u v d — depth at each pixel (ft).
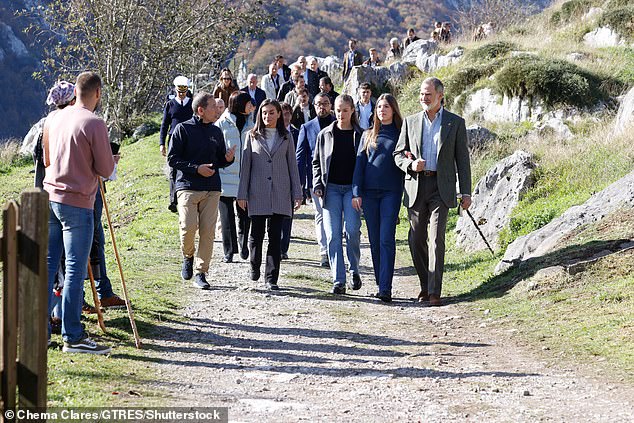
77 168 23.08
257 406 19.67
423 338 28.25
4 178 100.22
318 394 21.08
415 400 20.51
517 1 175.94
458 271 42.91
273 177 35.99
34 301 15.47
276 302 33.65
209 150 34.32
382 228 35.50
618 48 99.19
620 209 38.01
